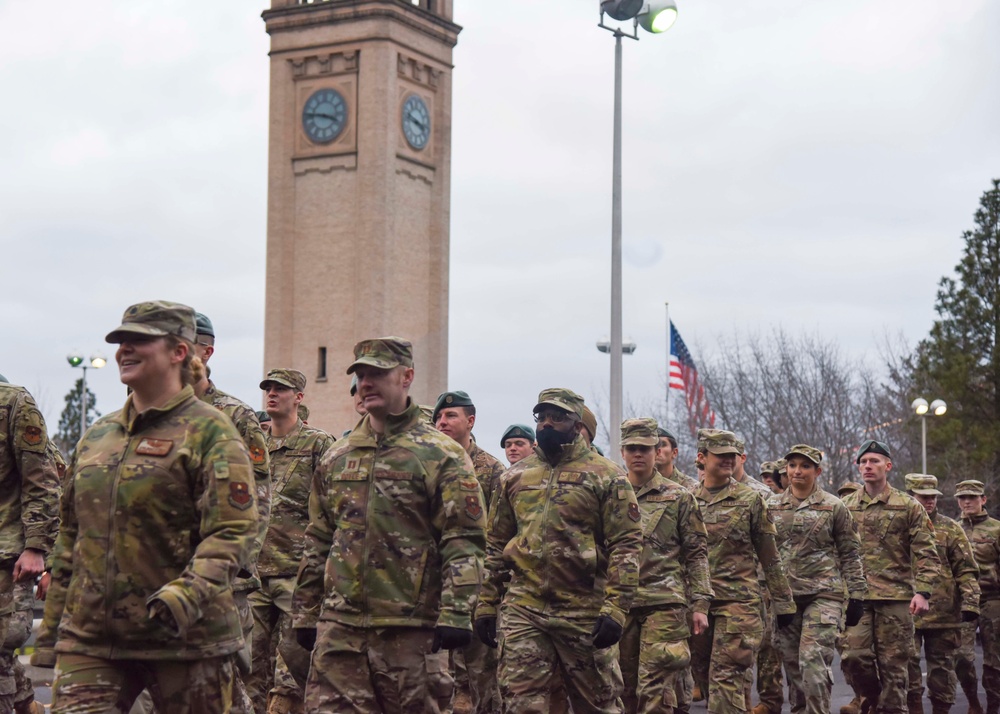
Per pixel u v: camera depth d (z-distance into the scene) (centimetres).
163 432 799
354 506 983
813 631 1549
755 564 1483
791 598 1489
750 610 1461
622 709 1169
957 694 2172
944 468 6306
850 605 1602
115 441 805
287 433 1375
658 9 2764
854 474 5912
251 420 1093
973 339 6488
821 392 5966
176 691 792
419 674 970
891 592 1700
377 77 6353
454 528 973
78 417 9506
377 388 988
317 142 6456
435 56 6612
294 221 6500
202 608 773
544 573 1128
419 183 6581
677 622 1322
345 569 978
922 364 6544
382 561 972
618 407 2978
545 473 1148
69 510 818
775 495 1652
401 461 980
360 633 972
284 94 6512
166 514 792
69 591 798
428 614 978
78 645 789
